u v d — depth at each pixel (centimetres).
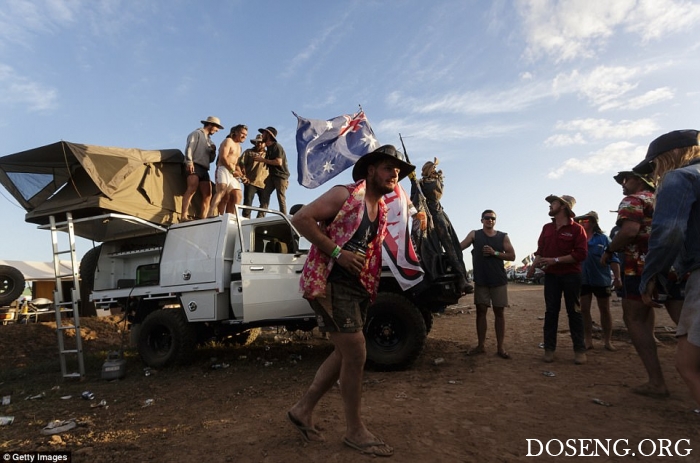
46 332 987
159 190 708
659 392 368
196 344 645
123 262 750
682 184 255
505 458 260
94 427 368
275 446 284
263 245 640
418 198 561
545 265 517
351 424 272
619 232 383
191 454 286
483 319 582
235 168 808
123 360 604
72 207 620
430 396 392
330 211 253
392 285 555
